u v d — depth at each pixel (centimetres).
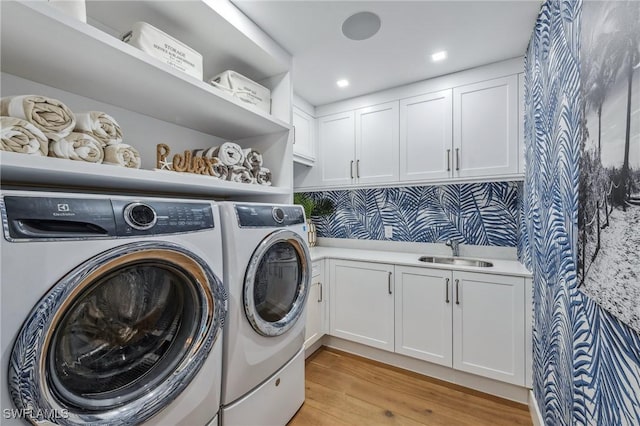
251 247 124
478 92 206
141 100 133
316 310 234
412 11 149
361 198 296
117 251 78
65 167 85
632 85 59
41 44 89
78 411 75
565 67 103
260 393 134
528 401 173
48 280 66
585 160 83
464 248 247
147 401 87
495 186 236
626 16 61
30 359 62
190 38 152
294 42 175
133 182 114
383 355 225
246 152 169
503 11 148
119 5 125
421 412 168
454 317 193
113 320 87
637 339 60
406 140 233
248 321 122
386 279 219
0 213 61
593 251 78
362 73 215
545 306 136
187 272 98
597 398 81
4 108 79
